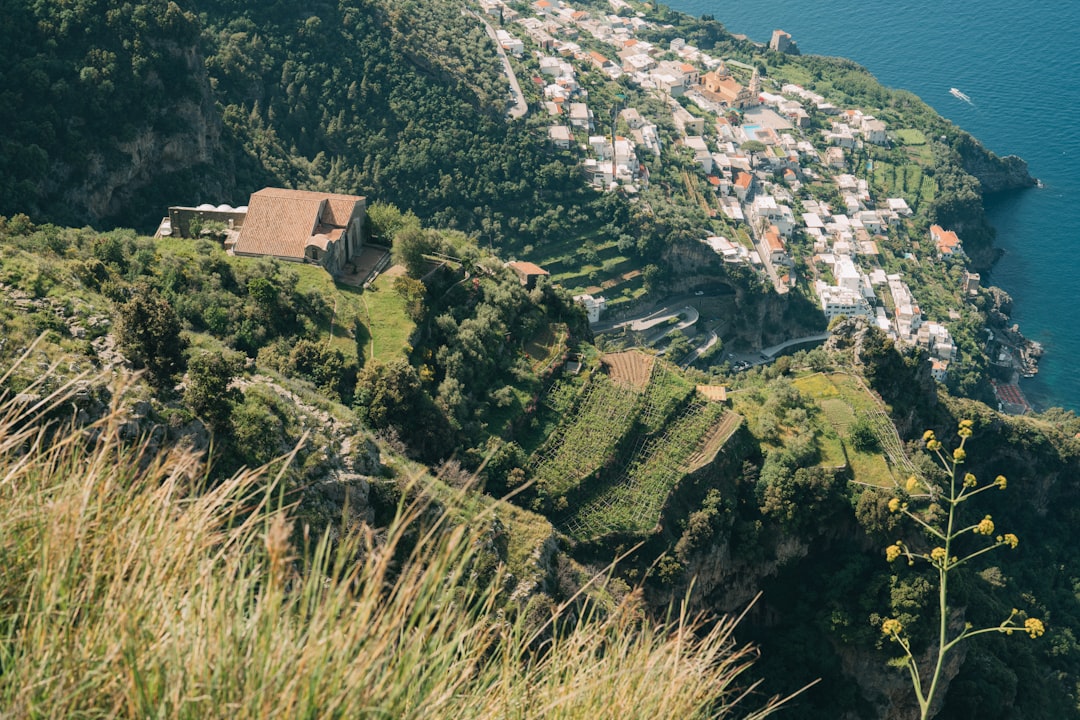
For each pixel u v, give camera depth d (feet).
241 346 311.06
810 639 331.98
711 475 342.03
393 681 53.93
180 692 50.72
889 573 341.00
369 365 306.35
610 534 314.14
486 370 350.84
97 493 62.39
